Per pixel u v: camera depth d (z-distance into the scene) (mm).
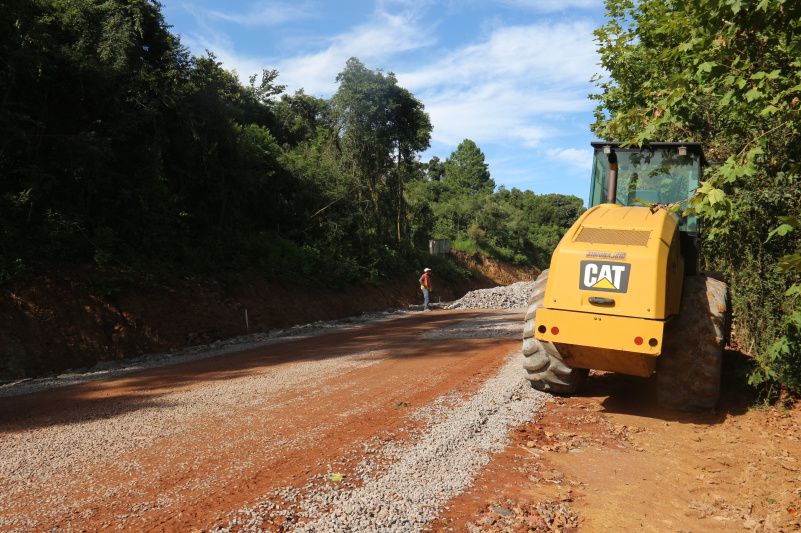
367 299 26656
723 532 3820
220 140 20922
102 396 7707
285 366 9625
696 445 5586
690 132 8898
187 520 3629
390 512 3754
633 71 10922
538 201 80750
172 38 18469
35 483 4312
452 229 56219
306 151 30422
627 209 6777
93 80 15547
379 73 33562
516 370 8500
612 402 7086
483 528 3670
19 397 8055
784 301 6980
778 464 5078
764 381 7062
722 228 7645
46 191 13852
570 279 6148
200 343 14852
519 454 5137
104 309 13328
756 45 5637
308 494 4012
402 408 6379
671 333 6621
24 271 12281
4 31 13352
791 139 6785
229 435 5469
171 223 18266
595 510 4062
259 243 22078
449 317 19062
